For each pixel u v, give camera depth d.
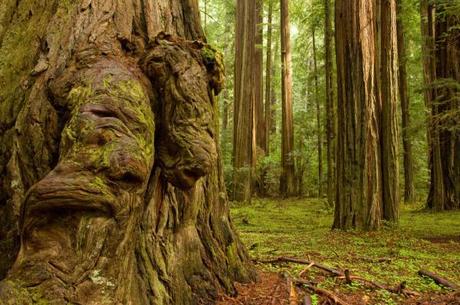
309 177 25.48
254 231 10.25
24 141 2.80
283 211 15.87
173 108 2.71
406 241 8.47
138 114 2.47
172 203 3.34
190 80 2.73
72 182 2.18
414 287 5.07
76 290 2.15
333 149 17.69
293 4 24.83
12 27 3.31
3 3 3.39
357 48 9.89
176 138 2.68
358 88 9.90
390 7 11.09
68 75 2.78
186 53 2.82
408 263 6.46
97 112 2.38
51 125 2.72
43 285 2.10
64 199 2.18
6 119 2.94
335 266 5.93
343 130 10.14
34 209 2.22
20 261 2.22
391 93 10.79
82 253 2.21
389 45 11.01
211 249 3.77
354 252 7.31
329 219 13.23
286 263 5.73
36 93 2.86
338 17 10.32
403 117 18.53
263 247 7.59
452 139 15.12
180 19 3.78
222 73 3.01
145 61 2.81
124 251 2.37
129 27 3.21
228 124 33.69
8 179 2.81
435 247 8.02
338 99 10.29
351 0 9.97
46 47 3.04
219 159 4.14
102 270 2.25
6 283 2.11
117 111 2.40
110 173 2.24
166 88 2.74
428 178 21.48
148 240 3.10
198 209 3.67
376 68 11.02
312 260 6.20
